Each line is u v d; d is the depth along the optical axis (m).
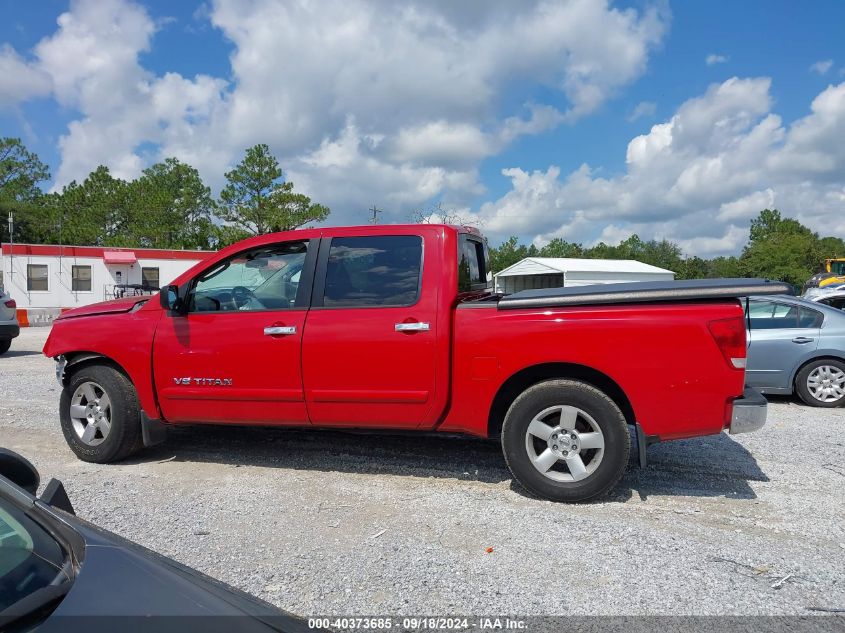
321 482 4.78
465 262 5.09
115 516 4.07
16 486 2.20
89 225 44.50
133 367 5.11
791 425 6.89
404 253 4.68
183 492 4.55
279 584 3.17
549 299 4.34
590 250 86.75
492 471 5.06
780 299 8.38
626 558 3.46
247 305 4.98
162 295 4.86
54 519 2.08
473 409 4.47
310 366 4.67
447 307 4.48
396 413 4.59
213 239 51.81
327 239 4.85
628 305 4.25
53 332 5.37
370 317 4.58
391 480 4.83
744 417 4.04
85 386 5.29
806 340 8.06
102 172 50.16
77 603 1.62
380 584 3.17
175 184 57.53
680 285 4.31
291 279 4.91
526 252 79.31
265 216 38.62
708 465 5.26
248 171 38.50
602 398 4.21
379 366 4.55
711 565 3.39
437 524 3.95
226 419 4.99
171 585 1.79
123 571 1.81
